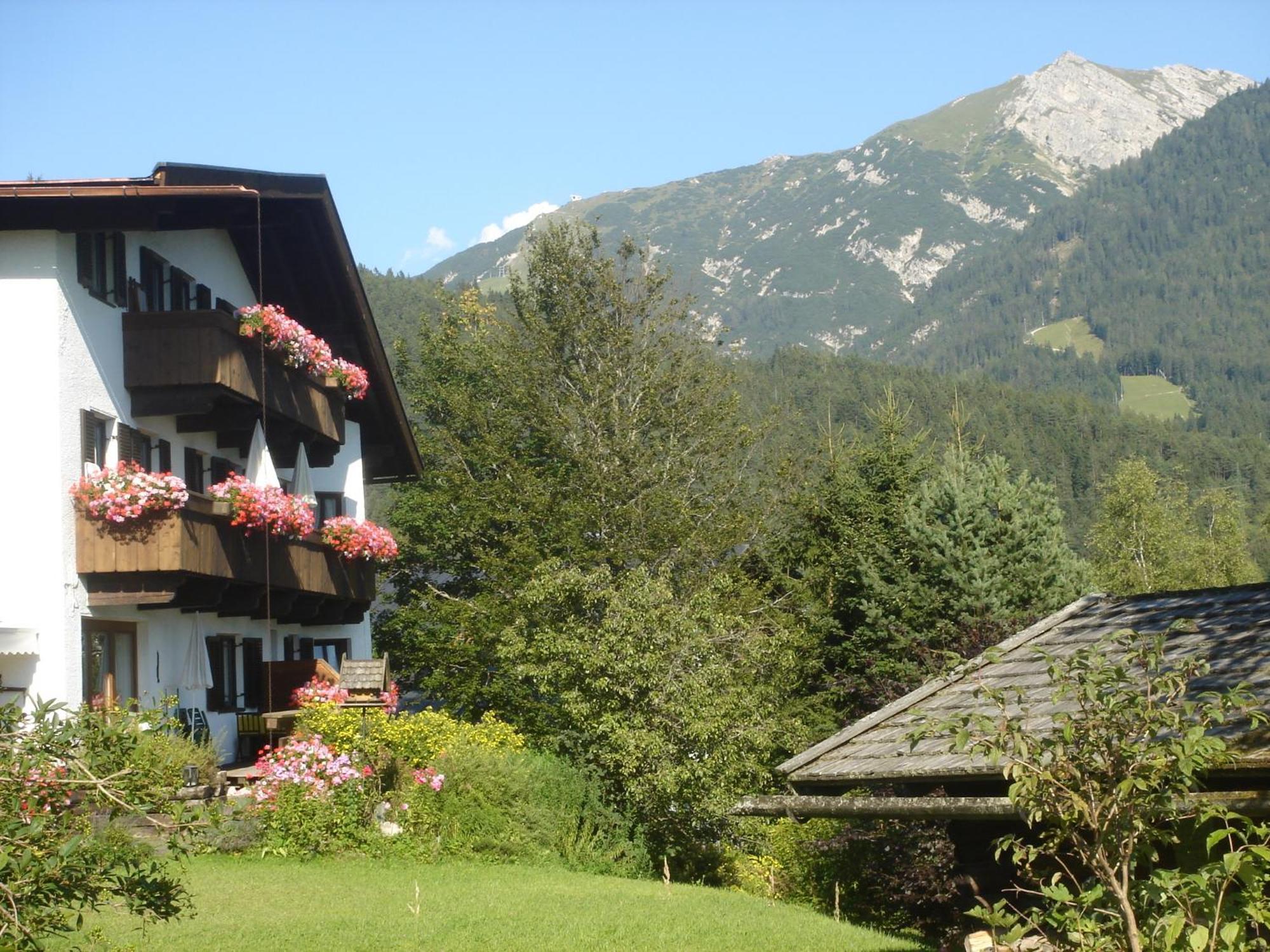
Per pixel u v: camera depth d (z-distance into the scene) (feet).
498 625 97.19
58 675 57.06
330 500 93.20
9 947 18.19
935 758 28.32
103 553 59.16
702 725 65.77
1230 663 26.02
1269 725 21.89
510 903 48.70
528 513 105.09
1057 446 335.26
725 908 51.01
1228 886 18.70
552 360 114.11
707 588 78.89
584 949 41.19
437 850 58.18
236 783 65.77
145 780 20.26
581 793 64.75
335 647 94.73
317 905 46.11
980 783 29.48
